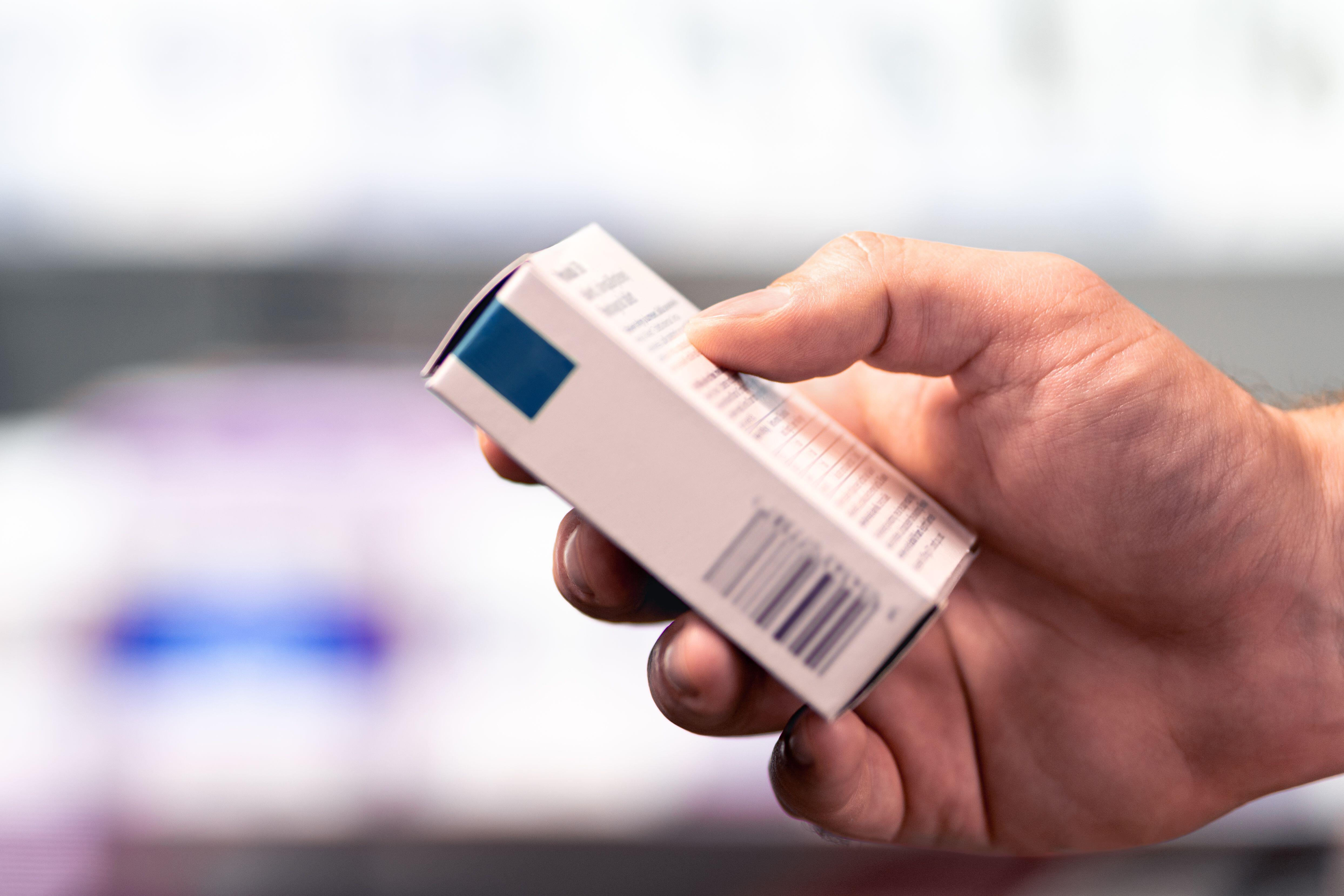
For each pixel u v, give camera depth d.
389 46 1.73
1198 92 1.79
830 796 0.67
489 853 1.30
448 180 1.77
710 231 1.80
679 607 0.70
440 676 1.41
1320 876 1.23
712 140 1.78
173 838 1.29
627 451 0.61
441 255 1.79
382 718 1.36
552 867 1.29
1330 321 1.83
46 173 1.72
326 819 1.30
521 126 1.76
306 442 1.60
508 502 1.56
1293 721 0.69
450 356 0.61
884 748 0.71
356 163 1.76
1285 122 1.79
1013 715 0.71
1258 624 0.69
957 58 1.77
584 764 1.33
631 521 0.61
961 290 0.67
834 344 0.65
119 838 1.28
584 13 1.74
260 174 1.75
